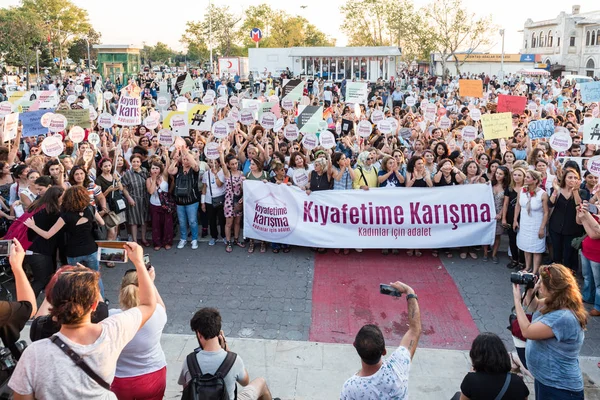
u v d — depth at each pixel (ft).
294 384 19.57
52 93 49.73
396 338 23.13
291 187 32.71
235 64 166.09
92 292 10.12
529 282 15.79
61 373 9.73
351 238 32.42
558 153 39.17
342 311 25.62
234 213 33.27
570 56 242.17
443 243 32.01
